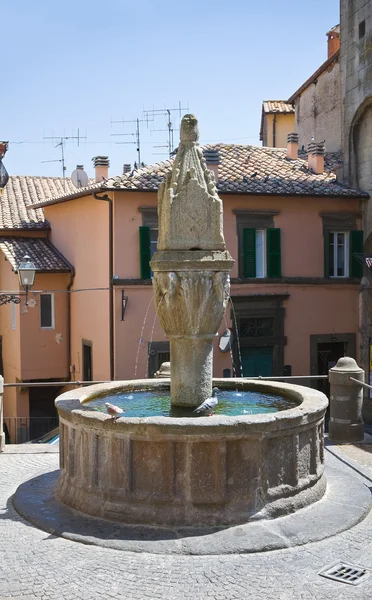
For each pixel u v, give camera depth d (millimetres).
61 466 9391
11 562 7395
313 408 8820
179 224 9242
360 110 25719
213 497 8094
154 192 23141
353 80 26156
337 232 26094
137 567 7211
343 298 26078
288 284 25281
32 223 28844
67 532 8008
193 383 9516
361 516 8438
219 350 24266
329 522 8188
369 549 7641
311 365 25781
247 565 7242
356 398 12305
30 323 26188
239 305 24594
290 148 28234
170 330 9508
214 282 9250
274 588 6781
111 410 8305
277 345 25281
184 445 8094
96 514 8398
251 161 27047
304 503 8586
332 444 12148
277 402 10352
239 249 24641
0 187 19734
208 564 7254
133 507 8203
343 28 26828
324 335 25828
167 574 7059
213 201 9273
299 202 25344
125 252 23172
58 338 26734
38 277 26203
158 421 8109
